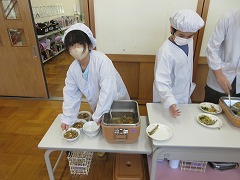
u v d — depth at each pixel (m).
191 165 1.47
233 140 1.10
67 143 1.17
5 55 2.62
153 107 1.40
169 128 1.17
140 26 2.21
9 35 2.49
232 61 1.44
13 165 1.78
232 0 2.01
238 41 1.38
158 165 1.53
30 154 1.89
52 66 4.17
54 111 2.59
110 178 1.64
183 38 1.23
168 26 2.18
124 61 2.44
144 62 2.42
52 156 1.87
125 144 1.17
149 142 1.18
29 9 2.31
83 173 1.66
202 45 2.26
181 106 1.42
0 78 2.79
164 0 2.06
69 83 1.31
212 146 1.05
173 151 1.11
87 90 1.34
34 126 2.29
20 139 2.09
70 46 1.05
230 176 1.46
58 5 4.91
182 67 1.33
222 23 1.40
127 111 1.29
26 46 2.54
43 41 4.23
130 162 1.58
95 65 1.20
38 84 2.80
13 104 2.76
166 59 1.28
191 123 1.24
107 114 1.22
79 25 1.10
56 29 4.61
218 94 1.63
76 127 1.30
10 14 2.39
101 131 1.26
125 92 1.65
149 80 2.53
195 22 1.15
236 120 1.17
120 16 2.18
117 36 2.29
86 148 1.13
